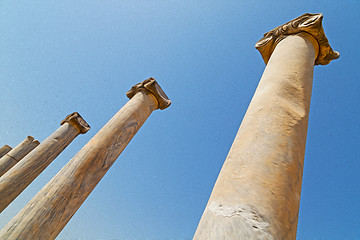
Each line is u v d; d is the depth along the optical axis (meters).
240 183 4.38
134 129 14.58
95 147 12.34
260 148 5.03
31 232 8.95
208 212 4.16
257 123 5.75
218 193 4.43
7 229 8.94
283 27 10.30
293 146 5.24
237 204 3.99
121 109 15.44
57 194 10.21
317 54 10.22
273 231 3.66
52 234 9.41
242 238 3.46
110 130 13.45
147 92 17.36
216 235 3.60
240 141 5.49
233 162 4.98
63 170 11.30
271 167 4.64
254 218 3.73
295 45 8.99
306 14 10.04
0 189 15.99
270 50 10.52
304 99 6.86
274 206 4.03
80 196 10.77
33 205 9.77
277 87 6.94
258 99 6.75
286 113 6.01
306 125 6.27
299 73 7.58
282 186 4.39
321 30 9.50
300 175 5.03
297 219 4.40
